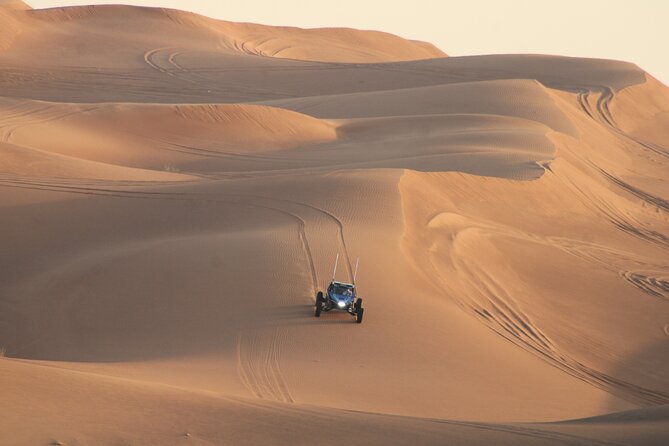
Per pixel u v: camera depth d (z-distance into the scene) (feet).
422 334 315.78
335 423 162.61
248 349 280.10
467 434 163.32
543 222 618.85
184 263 368.07
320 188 515.09
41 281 372.79
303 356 278.46
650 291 494.18
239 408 166.61
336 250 388.78
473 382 283.59
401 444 153.58
